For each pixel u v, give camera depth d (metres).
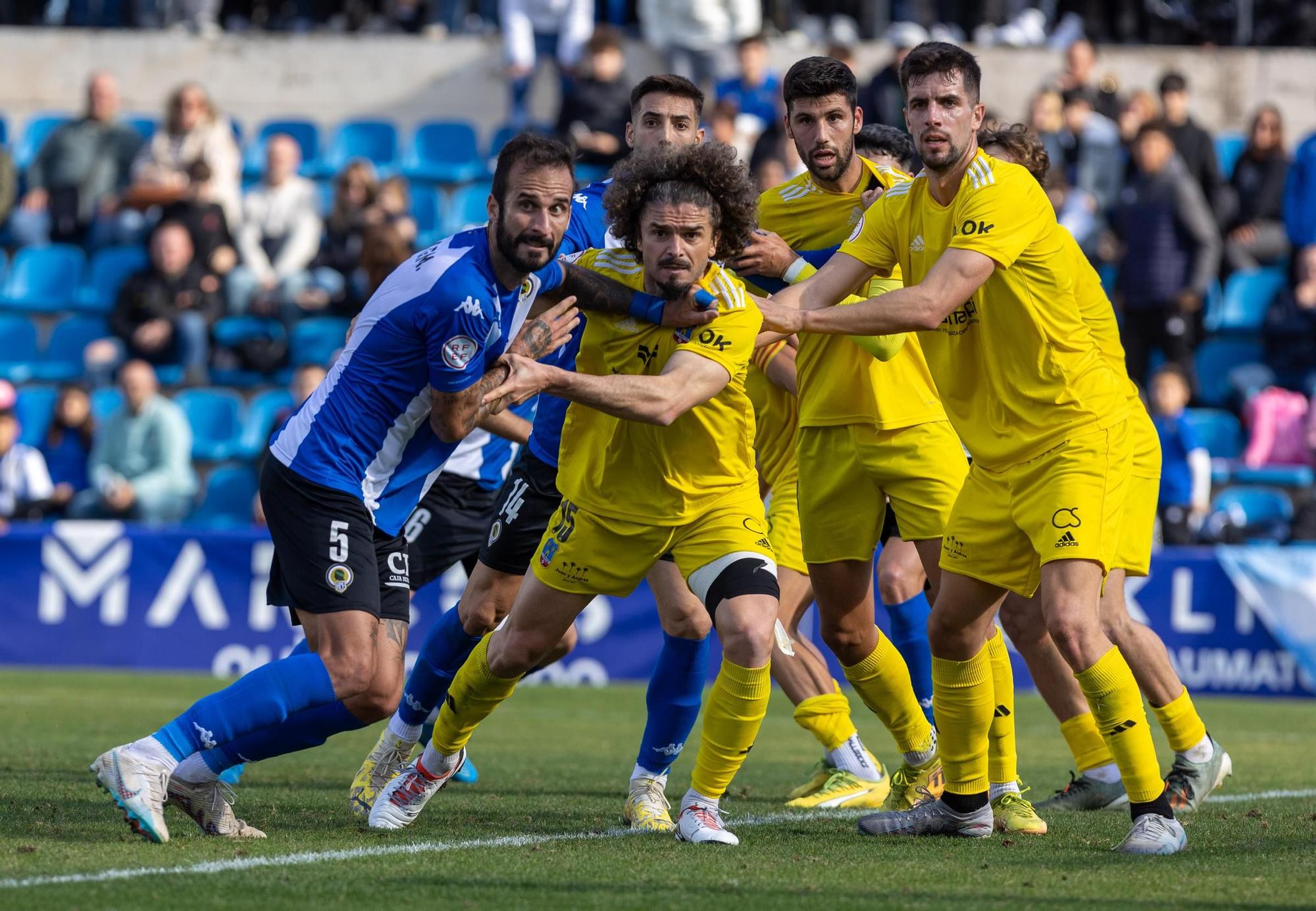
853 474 19.86
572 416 17.47
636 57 56.84
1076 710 20.17
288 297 49.09
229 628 39.47
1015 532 17.02
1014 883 14.30
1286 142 57.78
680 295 16.31
